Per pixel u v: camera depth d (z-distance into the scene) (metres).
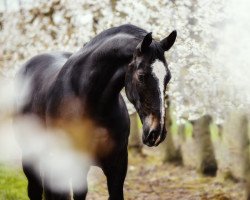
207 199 10.09
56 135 5.36
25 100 6.42
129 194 10.88
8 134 12.48
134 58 4.57
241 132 9.69
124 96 12.02
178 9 11.16
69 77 5.25
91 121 5.10
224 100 10.72
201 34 10.95
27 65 6.85
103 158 5.22
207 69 10.86
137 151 16.70
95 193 10.48
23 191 9.16
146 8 12.19
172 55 11.00
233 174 11.34
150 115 4.36
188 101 11.70
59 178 5.49
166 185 11.86
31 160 6.65
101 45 5.07
